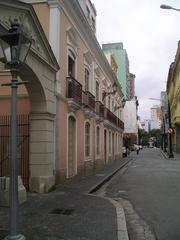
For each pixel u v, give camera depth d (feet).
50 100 44.06
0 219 26.30
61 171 48.29
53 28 47.55
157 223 26.61
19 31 18.74
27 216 27.61
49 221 25.91
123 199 38.63
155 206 33.71
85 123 66.28
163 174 68.33
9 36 18.80
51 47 47.01
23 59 19.57
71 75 55.88
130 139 265.34
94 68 76.13
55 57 45.34
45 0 48.06
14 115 19.08
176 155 153.69
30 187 41.14
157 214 29.91
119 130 129.49
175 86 163.84
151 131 454.81
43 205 32.48
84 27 62.80
